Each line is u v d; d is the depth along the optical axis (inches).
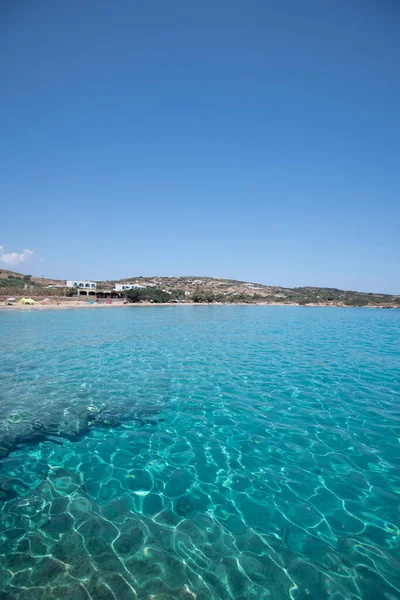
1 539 153.6
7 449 245.1
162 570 137.9
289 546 152.7
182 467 221.8
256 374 473.7
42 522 165.2
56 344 731.4
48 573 135.3
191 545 152.1
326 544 154.3
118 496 188.2
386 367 522.6
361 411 327.6
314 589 130.5
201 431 279.9
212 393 383.6
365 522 169.5
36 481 203.0
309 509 179.2
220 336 918.4
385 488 199.2
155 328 1114.7
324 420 304.8
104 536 156.3
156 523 166.2
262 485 201.5
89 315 1679.4
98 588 128.8
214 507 179.8
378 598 127.0
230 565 141.2
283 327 1204.5
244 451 244.8
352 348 714.2
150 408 333.1
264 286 6732.3
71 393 376.5
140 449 247.0
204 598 125.9
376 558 146.3
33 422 294.0
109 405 339.3
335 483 204.1
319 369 508.4
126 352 643.5
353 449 248.5
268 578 135.1
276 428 286.5
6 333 914.7
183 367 516.7
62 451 242.8
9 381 424.5
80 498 185.9
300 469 220.7
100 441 259.6
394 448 250.7
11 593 125.8
